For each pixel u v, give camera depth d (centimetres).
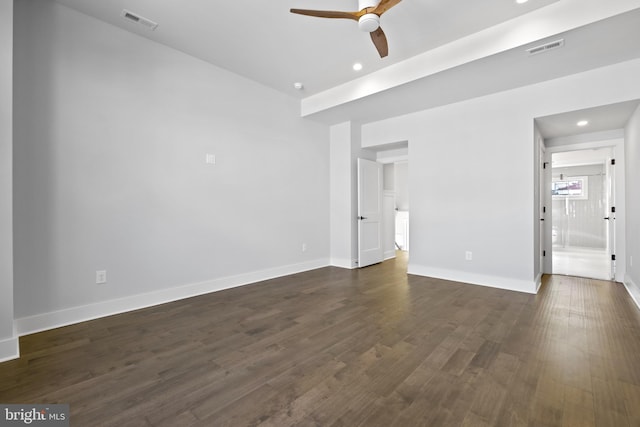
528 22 268
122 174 297
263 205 429
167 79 328
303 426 143
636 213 336
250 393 169
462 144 419
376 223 560
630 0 222
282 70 383
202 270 361
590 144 436
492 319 278
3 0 202
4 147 202
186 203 345
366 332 250
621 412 150
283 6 262
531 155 364
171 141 332
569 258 612
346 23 286
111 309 291
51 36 256
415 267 469
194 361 204
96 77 280
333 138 538
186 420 147
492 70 323
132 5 261
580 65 312
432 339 236
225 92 381
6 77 203
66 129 264
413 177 470
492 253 395
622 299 337
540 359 204
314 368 195
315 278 442
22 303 245
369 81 393
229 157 387
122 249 298
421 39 310
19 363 200
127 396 166
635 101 304
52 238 258
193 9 266
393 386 174
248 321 275
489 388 172
